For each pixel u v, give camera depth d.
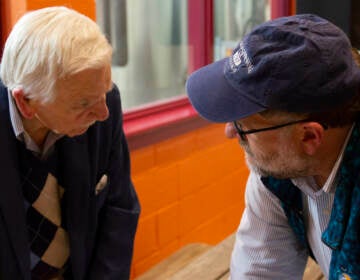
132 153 2.61
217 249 2.31
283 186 1.33
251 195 1.46
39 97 1.21
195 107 1.18
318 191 1.26
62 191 1.43
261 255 1.46
